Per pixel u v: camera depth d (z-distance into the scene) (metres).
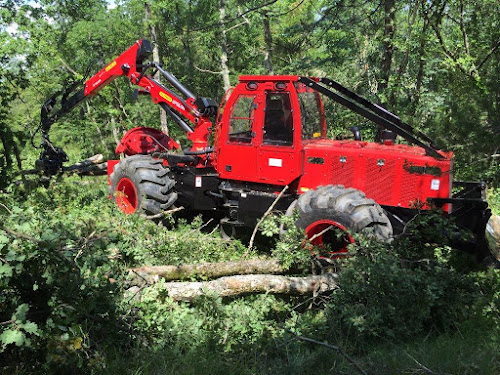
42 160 9.69
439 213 5.24
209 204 7.25
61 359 3.42
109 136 24.91
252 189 6.85
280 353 4.01
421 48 10.52
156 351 3.82
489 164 8.05
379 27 12.16
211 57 24.28
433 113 10.44
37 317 3.62
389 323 4.20
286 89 6.30
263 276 4.79
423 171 5.79
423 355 3.71
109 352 3.72
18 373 3.46
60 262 3.48
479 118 8.75
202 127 7.39
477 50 9.89
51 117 9.58
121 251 5.01
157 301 4.28
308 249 5.15
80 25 18.38
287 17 14.37
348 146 6.42
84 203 8.07
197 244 5.86
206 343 3.93
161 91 7.82
